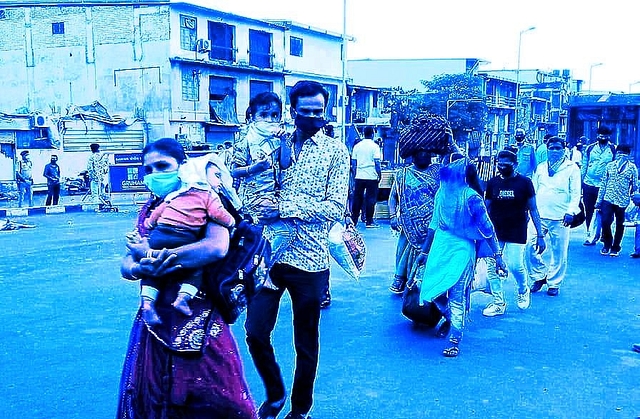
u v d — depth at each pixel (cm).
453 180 579
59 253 1107
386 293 820
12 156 2795
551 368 546
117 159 2372
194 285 311
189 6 3550
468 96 5259
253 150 429
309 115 410
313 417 445
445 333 638
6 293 799
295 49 4409
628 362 562
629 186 1110
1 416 441
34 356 562
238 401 326
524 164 1352
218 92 3841
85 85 3666
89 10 3606
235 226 335
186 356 312
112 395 479
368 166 1420
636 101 2066
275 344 605
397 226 771
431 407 463
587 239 1273
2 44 3747
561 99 7681
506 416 448
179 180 314
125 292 807
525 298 746
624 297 810
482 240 590
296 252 412
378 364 553
